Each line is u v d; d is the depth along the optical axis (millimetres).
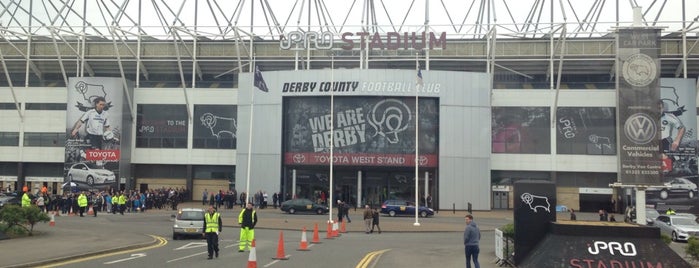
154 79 71688
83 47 68562
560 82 68500
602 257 16516
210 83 71062
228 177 70438
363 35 64125
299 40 64312
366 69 63562
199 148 69625
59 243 25453
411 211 54500
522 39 67188
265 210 59250
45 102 71562
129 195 57156
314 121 64250
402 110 63562
